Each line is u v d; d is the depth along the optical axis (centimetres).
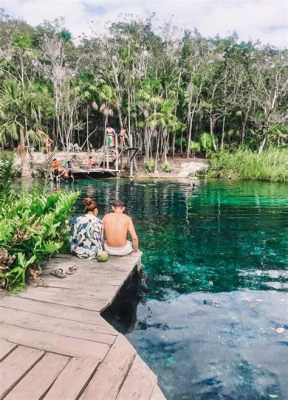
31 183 2139
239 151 3406
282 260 817
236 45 4159
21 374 309
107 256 625
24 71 4138
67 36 4741
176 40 4075
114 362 332
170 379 379
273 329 488
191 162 3781
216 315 532
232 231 1105
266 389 364
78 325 398
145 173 3453
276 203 1680
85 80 4047
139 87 4003
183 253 873
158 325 500
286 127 4041
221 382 374
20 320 407
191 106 4306
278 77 3928
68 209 755
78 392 288
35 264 575
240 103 4097
